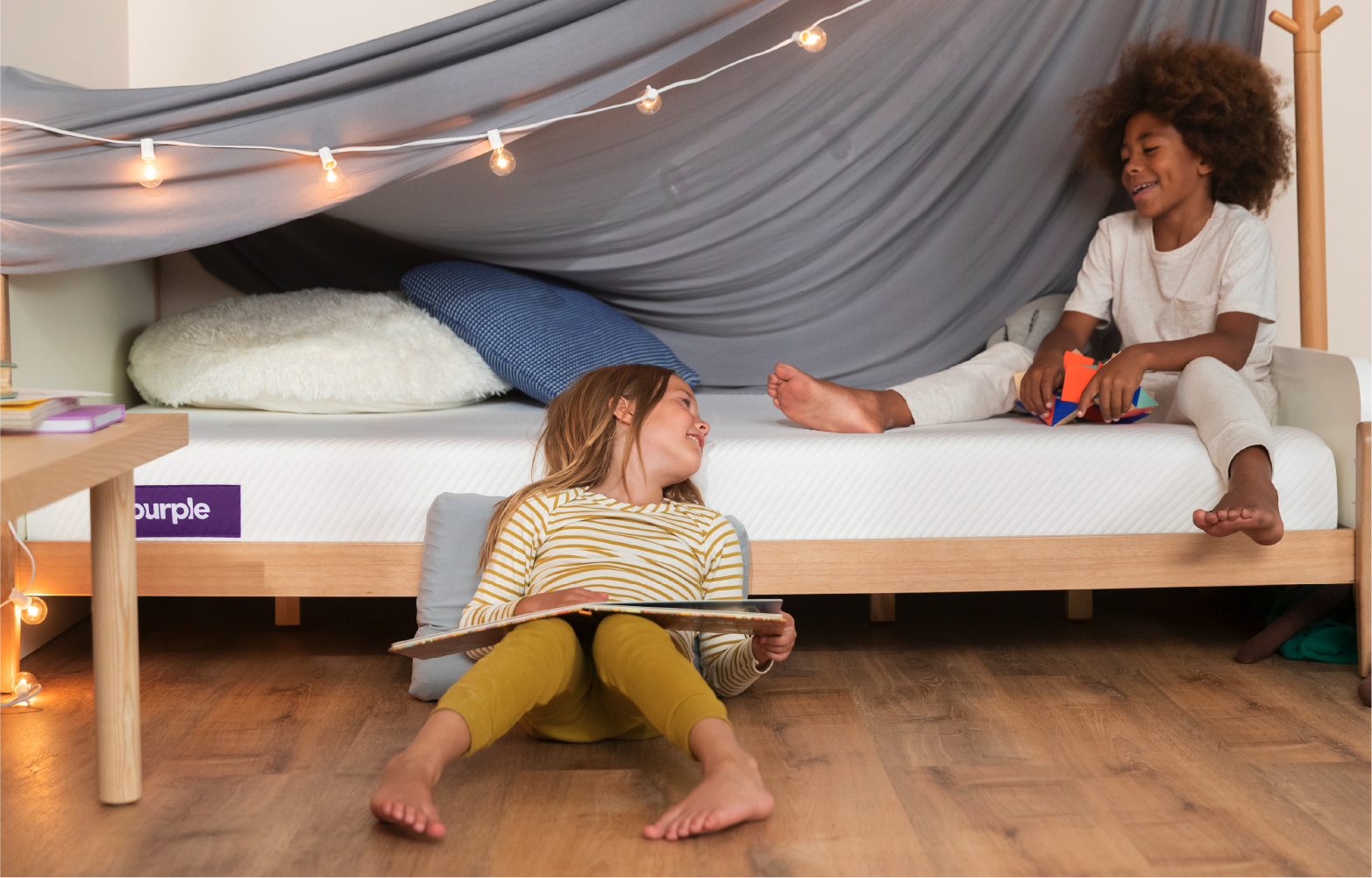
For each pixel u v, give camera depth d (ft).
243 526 4.93
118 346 6.67
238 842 3.33
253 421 5.78
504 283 6.83
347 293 6.85
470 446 5.01
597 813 3.54
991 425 5.64
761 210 6.80
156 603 6.45
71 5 6.47
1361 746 4.11
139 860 3.21
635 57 5.19
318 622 6.05
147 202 5.04
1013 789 3.74
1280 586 5.94
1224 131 6.02
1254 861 3.18
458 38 5.05
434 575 4.73
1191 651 5.43
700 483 4.99
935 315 7.16
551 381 6.43
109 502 3.52
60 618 5.70
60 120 4.94
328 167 5.03
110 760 3.59
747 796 3.29
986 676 5.04
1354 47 8.00
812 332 7.24
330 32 7.63
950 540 5.03
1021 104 6.78
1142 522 5.09
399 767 3.27
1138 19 6.60
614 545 4.42
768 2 5.20
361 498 4.96
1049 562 5.06
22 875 3.11
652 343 6.96
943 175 6.83
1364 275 8.20
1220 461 5.00
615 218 6.78
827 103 6.52
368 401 6.17
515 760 4.03
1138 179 6.14
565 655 3.75
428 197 6.57
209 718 4.46
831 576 5.02
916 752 4.09
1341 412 5.23
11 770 3.91
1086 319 6.47
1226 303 5.88
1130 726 4.35
